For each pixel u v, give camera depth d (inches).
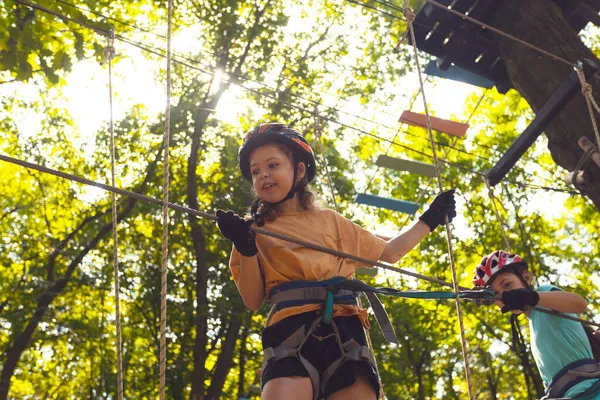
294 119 741.3
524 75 284.8
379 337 741.3
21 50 359.9
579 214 749.3
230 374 820.6
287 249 113.6
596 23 297.0
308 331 107.3
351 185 780.0
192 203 694.5
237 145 741.3
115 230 131.5
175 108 702.5
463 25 303.7
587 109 263.7
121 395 106.7
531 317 164.4
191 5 711.1
